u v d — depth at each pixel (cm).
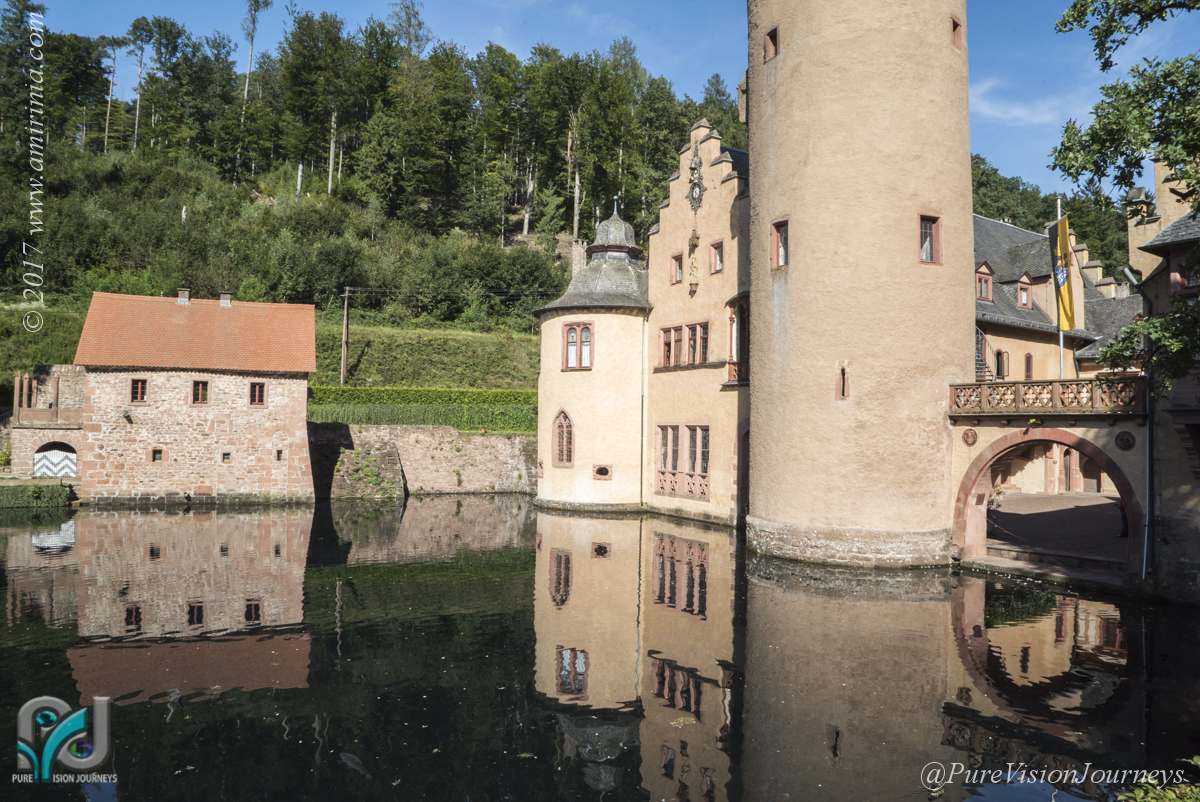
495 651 1273
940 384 1994
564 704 1048
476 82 8894
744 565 1975
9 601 1572
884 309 1964
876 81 1995
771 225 2159
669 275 3128
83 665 1191
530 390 4556
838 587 1712
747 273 2678
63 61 7762
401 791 816
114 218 5684
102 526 2595
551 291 6028
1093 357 2989
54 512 2941
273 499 3353
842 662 1196
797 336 2061
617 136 7744
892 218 1980
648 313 3247
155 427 3250
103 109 8306
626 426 3189
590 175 7681
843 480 1964
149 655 1245
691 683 1117
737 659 1215
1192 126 951
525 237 7669
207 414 3306
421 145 7312
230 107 8269
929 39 2031
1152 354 1129
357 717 1006
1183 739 922
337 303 5503
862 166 1991
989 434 1903
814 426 2012
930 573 1862
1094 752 891
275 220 6188
